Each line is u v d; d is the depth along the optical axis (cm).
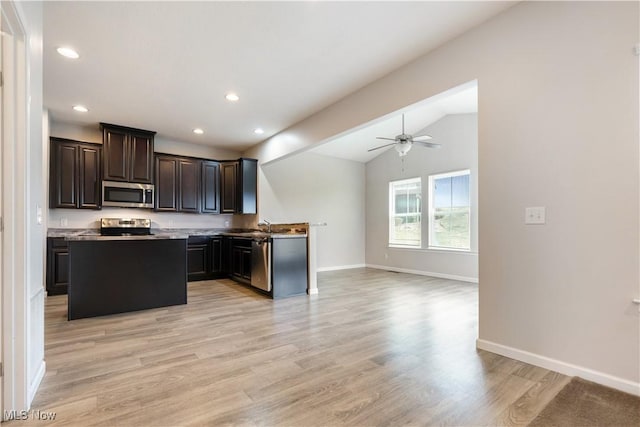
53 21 239
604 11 194
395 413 168
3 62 170
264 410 171
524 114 227
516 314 231
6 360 165
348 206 773
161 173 544
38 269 202
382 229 754
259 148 604
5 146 169
